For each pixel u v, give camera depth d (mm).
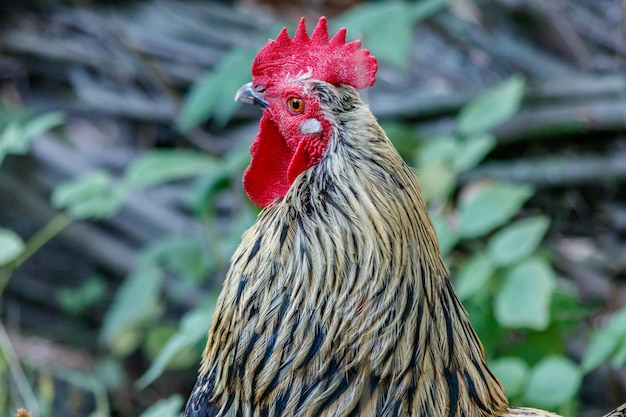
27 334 11758
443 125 11336
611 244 10719
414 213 4707
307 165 4945
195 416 5207
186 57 12859
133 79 13125
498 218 7816
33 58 13445
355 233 4590
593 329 9438
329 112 4855
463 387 4930
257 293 4773
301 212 4711
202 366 5285
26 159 12266
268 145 5289
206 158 9898
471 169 10953
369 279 4570
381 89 11906
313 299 4637
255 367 4777
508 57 12016
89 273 12445
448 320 4883
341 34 5332
